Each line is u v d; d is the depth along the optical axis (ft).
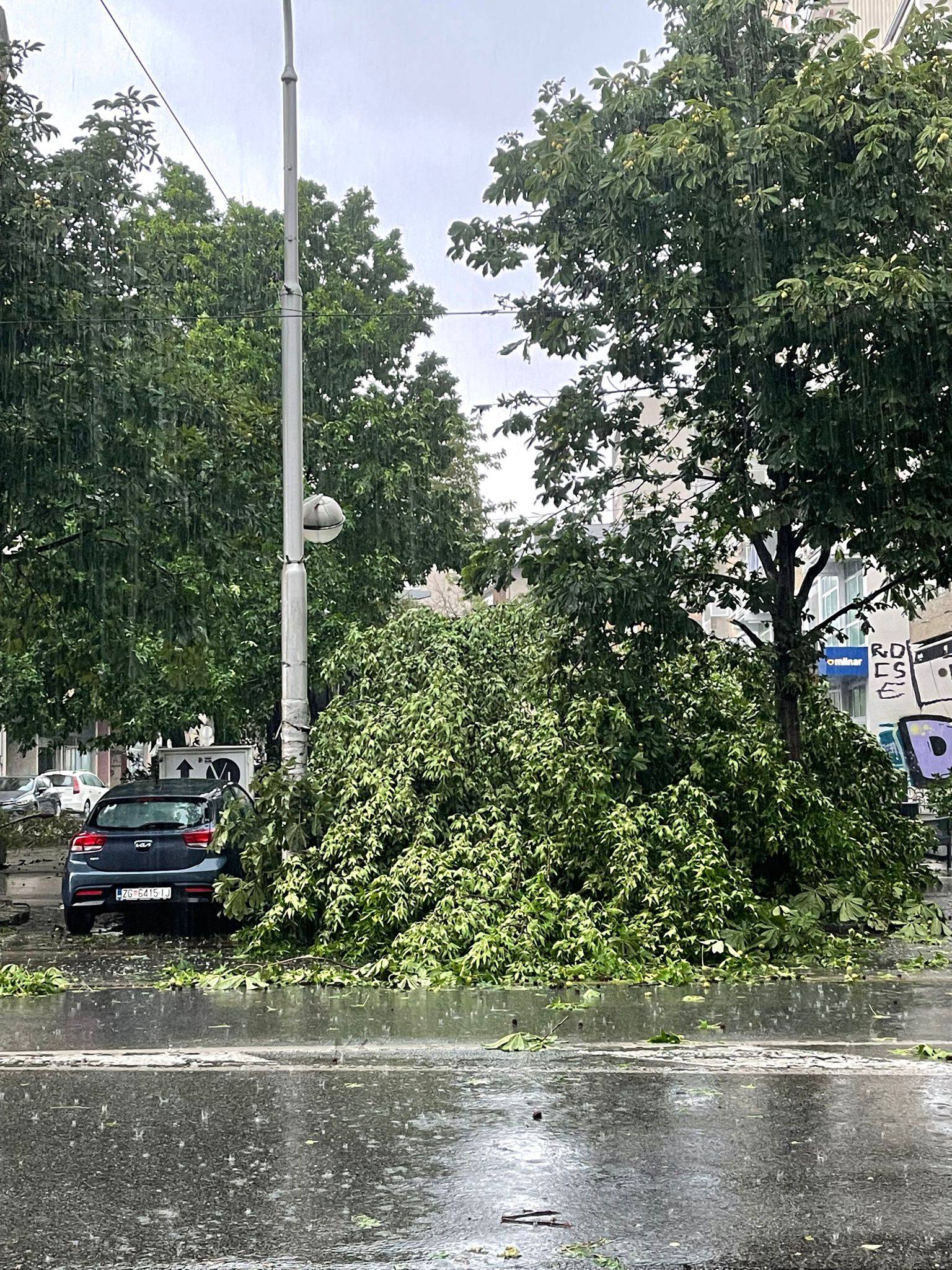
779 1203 17.01
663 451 52.65
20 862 88.07
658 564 48.03
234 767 73.05
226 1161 19.03
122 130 56.59
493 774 44.52
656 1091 23.13
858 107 42.24
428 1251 15.52
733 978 36.91
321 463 96.99
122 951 44.24
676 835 40.60
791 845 44.42
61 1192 17.74
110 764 194.08
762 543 49.67
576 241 46.78
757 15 47.73
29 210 52.42
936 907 45.75
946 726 101.19
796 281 40.98
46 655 72.74
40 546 61.57
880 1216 16.52
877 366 42.83
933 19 46.85
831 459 44.11
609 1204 17.04
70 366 55.72
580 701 45.09
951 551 45.24
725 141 42.55
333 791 43.50
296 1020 30.91
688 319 44.42
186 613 63.46
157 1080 24.38
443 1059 26.20
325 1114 21.72
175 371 61.72
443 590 151.84
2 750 180.24
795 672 48.91
